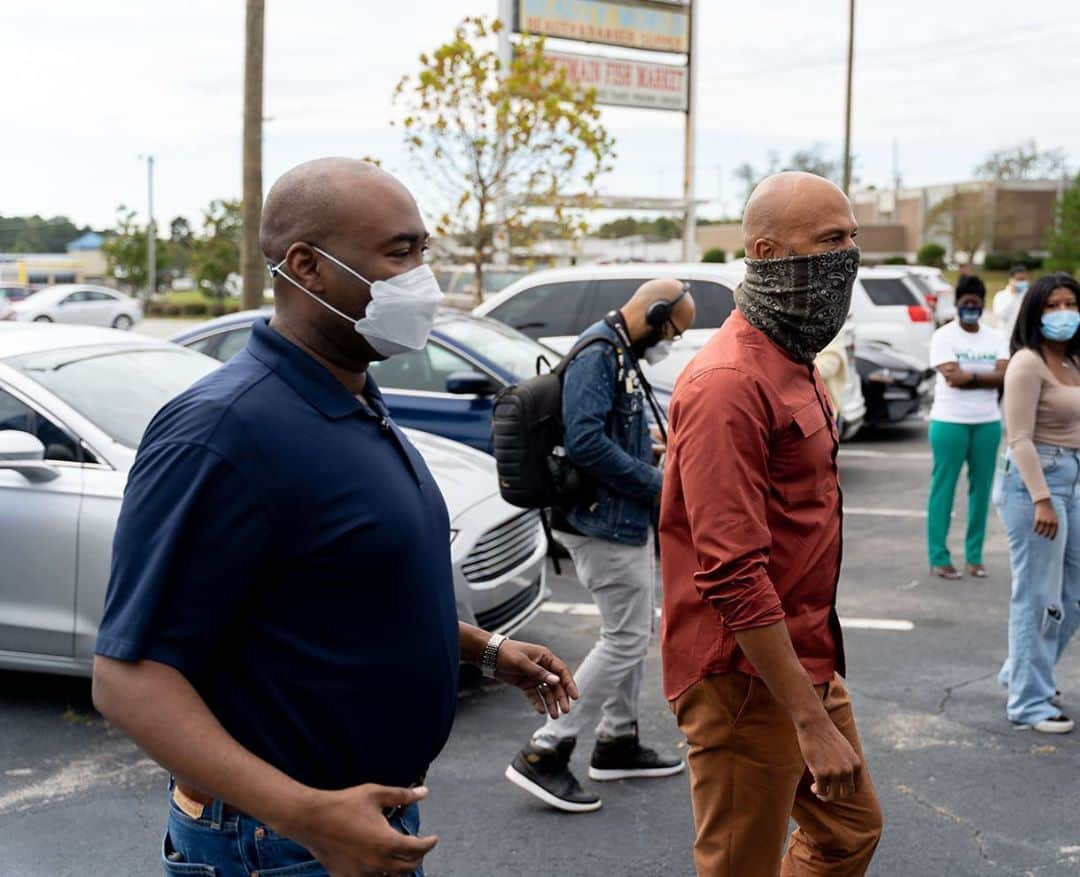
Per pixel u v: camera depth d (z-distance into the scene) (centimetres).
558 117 1391
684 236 2167
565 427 403
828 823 285
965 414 722
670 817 414
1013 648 494
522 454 406
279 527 176
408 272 188
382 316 186
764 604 252
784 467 266
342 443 182
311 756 182
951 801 424
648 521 413
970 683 550
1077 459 477
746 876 278
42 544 489
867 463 1185
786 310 265
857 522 918
